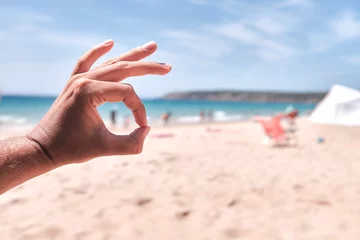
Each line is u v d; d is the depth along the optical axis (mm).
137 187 4180
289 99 173000
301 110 70688
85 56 812
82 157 709
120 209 3428
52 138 689
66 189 3920
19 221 3014
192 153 7465
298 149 8688
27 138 691
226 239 2844
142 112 776
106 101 734
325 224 3227
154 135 12258
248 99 180625
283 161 6746
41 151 679
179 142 9930
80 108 703
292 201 3939
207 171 5391
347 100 17375
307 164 6426
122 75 765
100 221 3115
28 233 2793
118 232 2906
